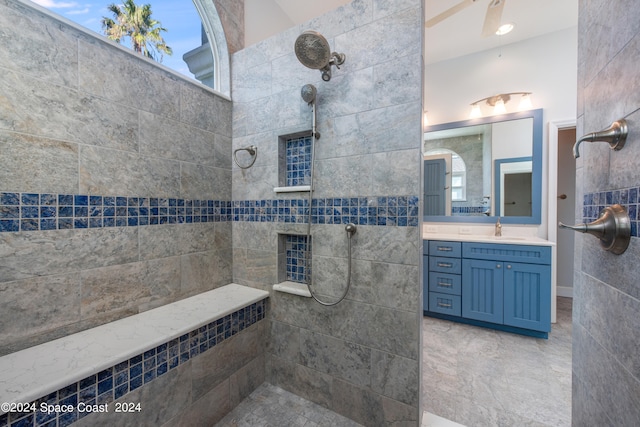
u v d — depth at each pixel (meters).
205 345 1.32
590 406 0.90
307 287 1.57
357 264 1.36
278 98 1.63
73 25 1.12
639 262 0.65
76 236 1.14
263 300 1.66
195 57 1.78
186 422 1.23
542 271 2.10
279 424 1.37
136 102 1.34
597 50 0.88
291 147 1.69
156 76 1.43
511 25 2.31
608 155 0.80
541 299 2.10
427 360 1.87
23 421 0.77
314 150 1.47
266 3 2.23
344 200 1.40
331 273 1.45
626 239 0.70
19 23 0.99
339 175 1.41
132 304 1.34
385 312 1.30
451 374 1.71
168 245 1.49
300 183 1.65
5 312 0.97
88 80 1.17
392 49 1.26
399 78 1.25
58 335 1.09
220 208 1.79
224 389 1.42
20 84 0.99
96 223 1.21
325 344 1.47
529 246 2.13
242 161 1.81
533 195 2.52
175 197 1.53
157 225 1.44
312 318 1.51
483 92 2.70
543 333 2.14
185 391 1.23
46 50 1.05
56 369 0.90
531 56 2.50
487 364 1.81
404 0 1.23
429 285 2.54
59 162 1.09
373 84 1.31
